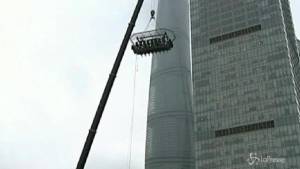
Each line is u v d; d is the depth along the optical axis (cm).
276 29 18050
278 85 16638
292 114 15712
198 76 18975
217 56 19000
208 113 17700
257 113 16512
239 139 16362
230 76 18062
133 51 6675
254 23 18850
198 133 17512
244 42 18575
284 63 16988
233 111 17138
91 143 6138
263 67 17412
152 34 6488
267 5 19000
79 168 5944
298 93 18138
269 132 15825
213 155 16650
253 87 17200
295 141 15100
